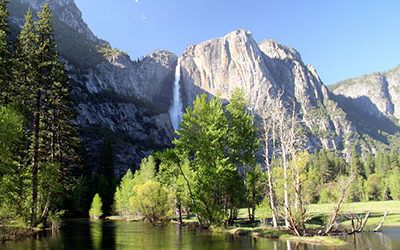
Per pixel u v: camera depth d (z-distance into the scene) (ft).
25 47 127.65
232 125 137.39
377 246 80.33
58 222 142.61
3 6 109.50
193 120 133.08
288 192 112.27
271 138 123.24
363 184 417.69
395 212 183.11
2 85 107.24
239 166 140.97
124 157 579.89
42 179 124.06
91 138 567.18
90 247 84.28
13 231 103.81
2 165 86.94
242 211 245.24
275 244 85.61
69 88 141.69
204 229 139.23
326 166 474.90
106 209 345.72
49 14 135.23
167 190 213.66
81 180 320.70
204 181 126.93
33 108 122.01
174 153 131.85
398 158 585.63
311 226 127.44
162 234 122.62
